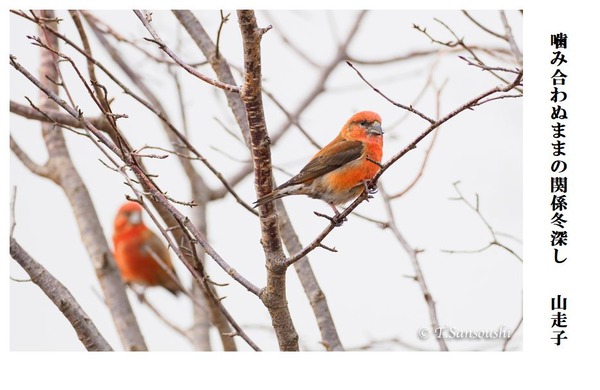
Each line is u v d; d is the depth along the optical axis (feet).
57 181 43.06
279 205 38.40
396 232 36.86
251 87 26.91
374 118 38.11
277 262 29.09
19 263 30.53
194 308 44.52
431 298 35.09
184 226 29.84
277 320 30.30
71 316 30.99
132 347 41.04
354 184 37.22
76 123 37.91
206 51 37.83
